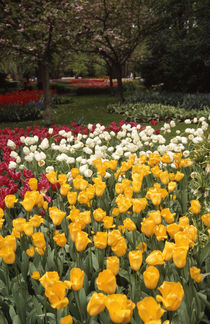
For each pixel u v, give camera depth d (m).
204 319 1.79
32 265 2.21
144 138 4.87
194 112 12.91
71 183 3.44
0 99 16.88
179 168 3.68
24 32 10.91
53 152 5.27
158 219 2.01
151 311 1.16
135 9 16.89
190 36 19.28
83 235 1.69
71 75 66.69
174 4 17.91
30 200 2.13
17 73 33.75
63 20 11.31
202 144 4.76
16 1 11.03
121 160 4.71
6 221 3.02
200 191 3.38
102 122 13.71
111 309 1.13
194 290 1.78
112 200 3.42
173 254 1.51
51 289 1.31
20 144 5.34
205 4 18.62
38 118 16.27
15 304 1.94
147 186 3.60
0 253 1.65
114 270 1.54
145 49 22.91
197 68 19.53
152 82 22.28
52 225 2.82
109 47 17.38
